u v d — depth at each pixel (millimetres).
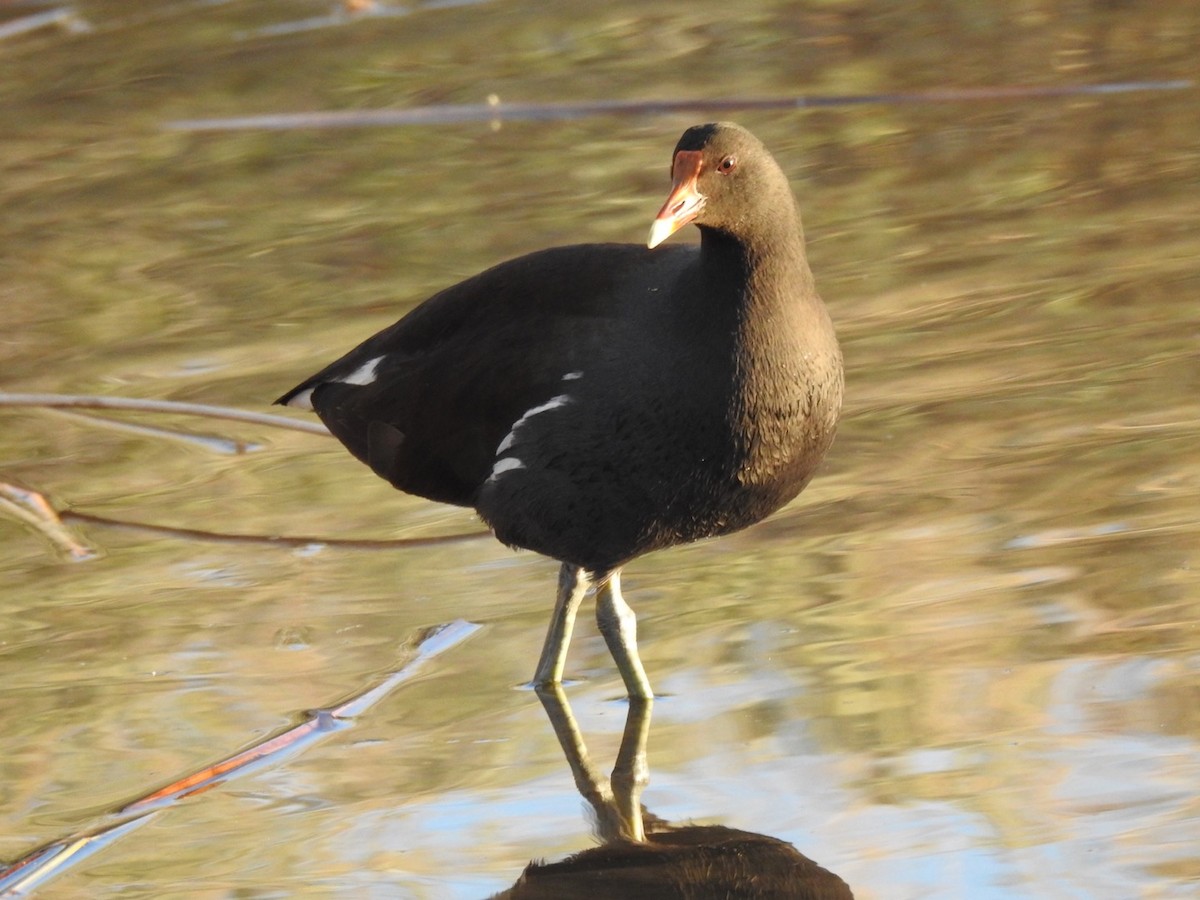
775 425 8820
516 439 9258
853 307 14273
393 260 15758
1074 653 9484
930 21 21062
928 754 8656
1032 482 11453
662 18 21828
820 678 9484
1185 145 16828
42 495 12242
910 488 11547
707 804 8430
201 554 11430
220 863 8141
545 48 20922
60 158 18672
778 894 7641
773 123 18344
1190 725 8711
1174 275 14227
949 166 16953
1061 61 19391
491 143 18344
